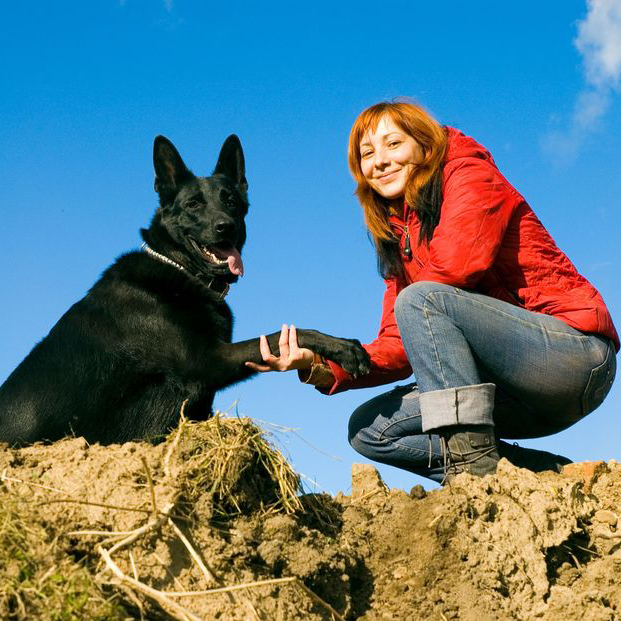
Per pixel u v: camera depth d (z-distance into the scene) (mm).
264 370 3234
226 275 3744
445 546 2598
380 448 3104
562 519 2684
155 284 3410
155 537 2359
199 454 2529
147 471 2354
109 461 2504
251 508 2572
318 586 2504
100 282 3475
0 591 2115
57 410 3242
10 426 3234
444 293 2811
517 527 2631
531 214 2936
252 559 2432
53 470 2492
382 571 2619
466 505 2619
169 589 2309
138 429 3287
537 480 2719
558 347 2824
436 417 2783
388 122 2975
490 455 2789
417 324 2820
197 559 2334
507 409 3020
